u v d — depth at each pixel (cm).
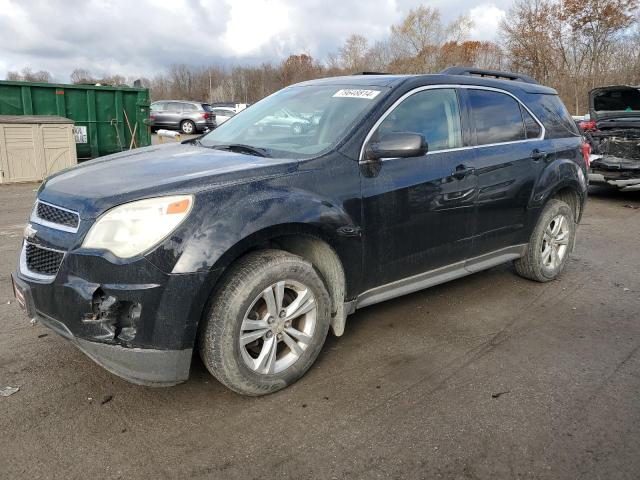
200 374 335
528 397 316
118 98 1393
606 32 2636
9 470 248
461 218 409
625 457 262
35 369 337
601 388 327
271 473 249
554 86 2748
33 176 1168
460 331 408
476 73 472
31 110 1266
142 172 313
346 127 352
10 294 461
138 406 300
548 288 508
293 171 317
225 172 301
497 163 433
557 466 256
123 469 250
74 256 273
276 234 299
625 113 962
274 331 308
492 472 252
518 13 2856
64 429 279
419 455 263
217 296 286
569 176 505
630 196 1042
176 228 270
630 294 494
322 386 324
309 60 6481
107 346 272
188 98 8031
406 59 3875
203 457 259
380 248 357
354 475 249
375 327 412
